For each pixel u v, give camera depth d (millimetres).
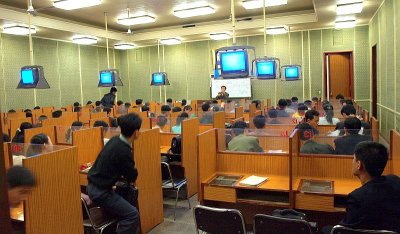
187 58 12359
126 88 13406
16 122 5914
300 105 6801
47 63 10023
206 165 3182
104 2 7742
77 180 2637
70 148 2576
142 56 13078
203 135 3131
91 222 2760
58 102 10422
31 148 2916
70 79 10867
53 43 10219
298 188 2799
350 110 4754
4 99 8750
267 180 3072
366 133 3307
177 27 10883
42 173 2318
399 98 5645
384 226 1777
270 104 10766
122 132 2682
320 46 10680
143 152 3350
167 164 3865
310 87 10906
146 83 13078
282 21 9508
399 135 2537
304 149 3139
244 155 3318
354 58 10398
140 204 3297
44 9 7988
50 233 2383
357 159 1954
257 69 6328
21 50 9219
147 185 3418
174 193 4656
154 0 7656
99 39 10500
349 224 1859
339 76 10742
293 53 10977
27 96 9391
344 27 10055
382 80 7680
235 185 2947
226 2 8172
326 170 3055
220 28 10125
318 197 2666
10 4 7707
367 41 10234
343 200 2725
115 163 2621
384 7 7105
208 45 11992
